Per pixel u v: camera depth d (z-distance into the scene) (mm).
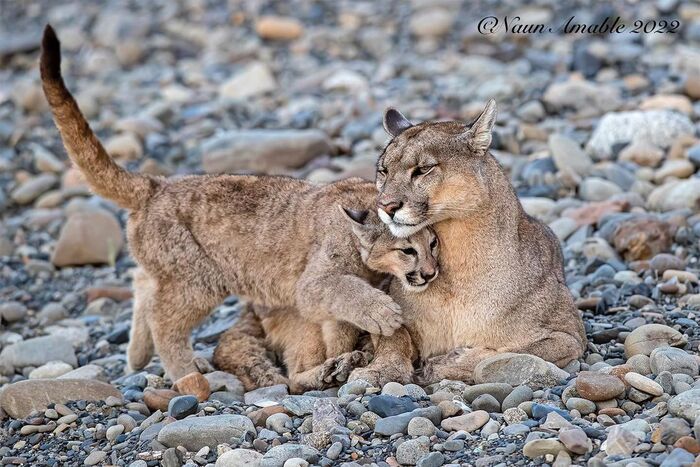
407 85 22500
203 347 13297
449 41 25219
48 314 15195
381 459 9109
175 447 9641
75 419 10695
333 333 11273
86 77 26125
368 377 10500
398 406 9750
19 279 16609
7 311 15148
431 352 11039
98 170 12055
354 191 11617
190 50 27031
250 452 9227
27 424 10672
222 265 11984
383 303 10758
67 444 10258
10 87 25219
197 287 11953
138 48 26750
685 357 10094
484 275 10664
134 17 28938
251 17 28562
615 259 13820
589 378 9609
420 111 20344
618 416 9352
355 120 20219
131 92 24312
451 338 10930
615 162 17109
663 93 19672
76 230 16859
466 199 10500
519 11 25344
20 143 21516
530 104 19594
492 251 10664
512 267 10742
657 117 17359
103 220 17078
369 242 10859
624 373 9906
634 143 17188
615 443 8539
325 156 18609
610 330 11531
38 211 18688
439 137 10625
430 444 9133
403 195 10469
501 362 10211
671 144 17156
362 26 27078
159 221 11984
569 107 19609
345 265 11266
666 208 15172
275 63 25391
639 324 11648
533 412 9430
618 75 21391
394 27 26609
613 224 14328
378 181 11039
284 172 18297
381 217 10594
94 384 11195
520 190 16672
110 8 30750
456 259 10695
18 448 10328
